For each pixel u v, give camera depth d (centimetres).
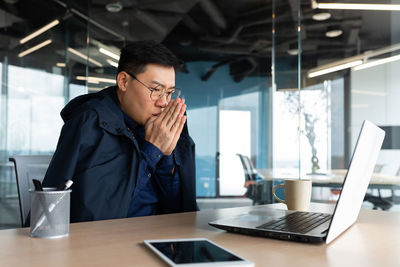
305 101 328
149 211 127
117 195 104
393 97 322
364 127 67
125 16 516
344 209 70
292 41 313
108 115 114
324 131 323
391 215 105
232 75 748
